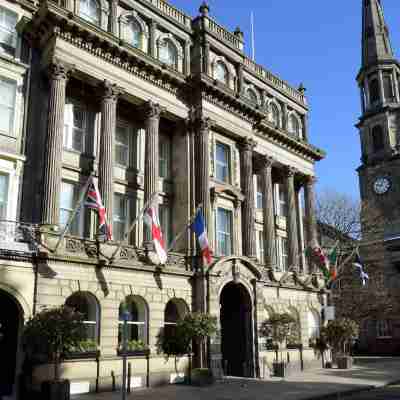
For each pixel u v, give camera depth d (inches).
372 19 3093.0
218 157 1330.0
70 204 1029.8
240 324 1267.2
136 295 1011.3
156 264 1055.6
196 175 1229.7
